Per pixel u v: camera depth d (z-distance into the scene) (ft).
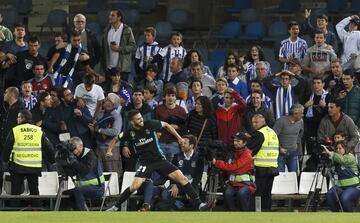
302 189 173.37
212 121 173.37
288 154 174.91
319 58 191.52
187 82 185.98
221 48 240.94
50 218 131.64
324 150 166.81
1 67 185.57
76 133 174.70
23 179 167.43
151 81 184.96
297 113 174.29
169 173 157.89
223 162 164.45
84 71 188.14
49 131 175.11
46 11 250.78
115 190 169.78
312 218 132.46
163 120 174.09
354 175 166.81
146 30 192.24
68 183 171.42
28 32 248.11
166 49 190.70
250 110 174.29
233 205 164.04
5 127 173.68
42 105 175.32
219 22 250.78
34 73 184.03
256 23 238.68
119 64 193.88
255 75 187.73
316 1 246.47
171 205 164.45
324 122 175.32
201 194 166.71
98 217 133.18
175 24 245.45
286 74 181.27
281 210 173.17
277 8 247.70
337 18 240.12
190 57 188.03
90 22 246.27
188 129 173.68
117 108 175.11
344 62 195.93
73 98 179.22
